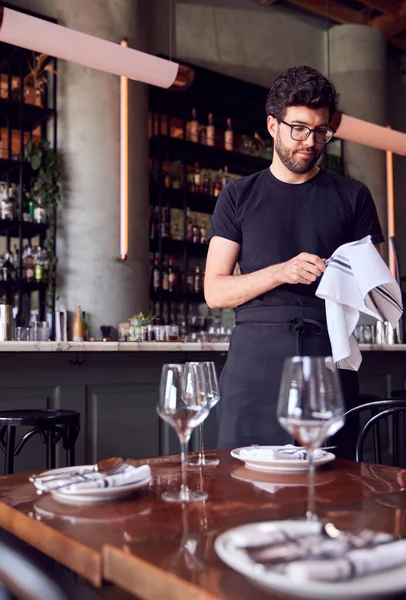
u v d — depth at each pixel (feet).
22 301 15.90
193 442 10.94
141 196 16.72
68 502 3.01
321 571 1.82
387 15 22.65
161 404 3.26
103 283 15.85
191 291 18.38
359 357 5.76
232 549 2.11
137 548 2.30
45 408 9.61
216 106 19.17
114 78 16.40
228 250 6.28
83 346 9.20
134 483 3.11
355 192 6.18
